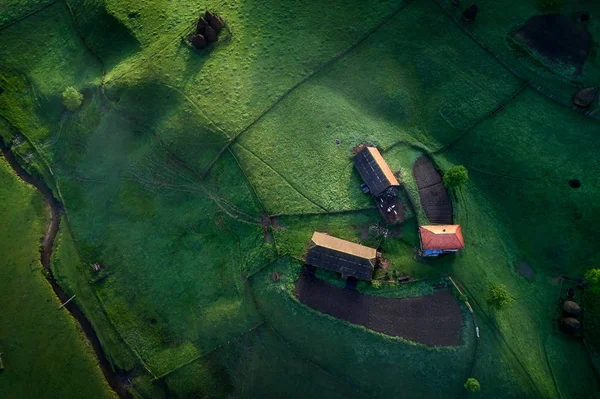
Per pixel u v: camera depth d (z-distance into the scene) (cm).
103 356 5647
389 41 6066
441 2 6084
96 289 5853
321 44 6112
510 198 5550
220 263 5519
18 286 5947
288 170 5531
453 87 5878
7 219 6200
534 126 5675
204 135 5819
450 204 5309
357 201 5297
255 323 5184
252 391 5156
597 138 5609
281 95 5862
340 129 5691
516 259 5356
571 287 5228
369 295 4994
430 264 5075
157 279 5738
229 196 5616
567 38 5900
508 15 6047
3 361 5675
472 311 4912
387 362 4897
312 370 5009
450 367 4853
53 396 5547
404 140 5669
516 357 4878
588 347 5044
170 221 5841
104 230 6022
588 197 5422
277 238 5284
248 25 6278
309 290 5066
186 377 5378
